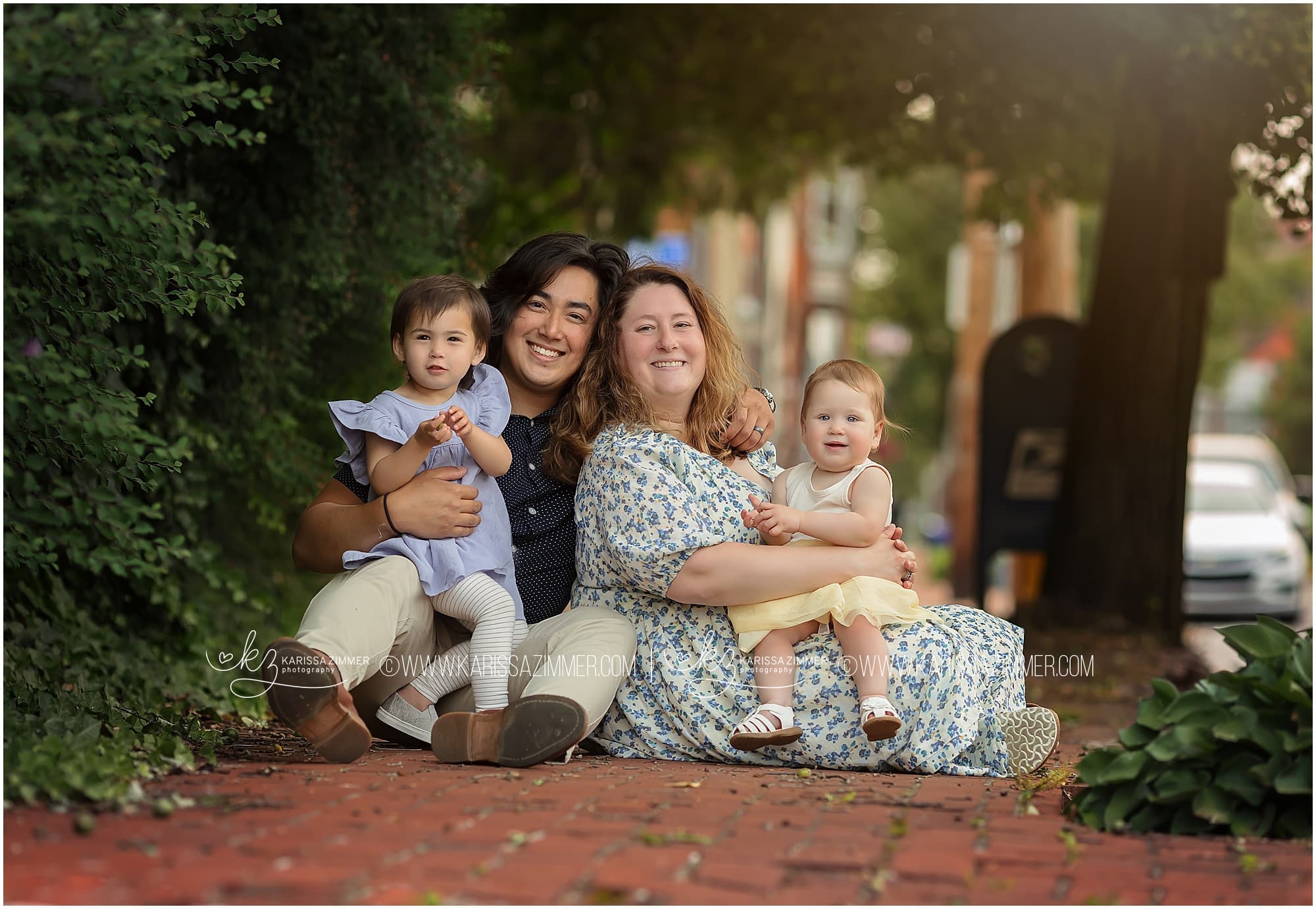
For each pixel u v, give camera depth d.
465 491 4.48
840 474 4.75
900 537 4.66
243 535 7.36
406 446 4.41
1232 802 3.56
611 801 3.71
